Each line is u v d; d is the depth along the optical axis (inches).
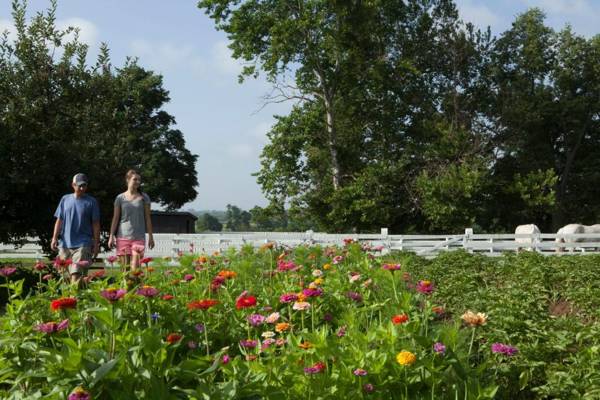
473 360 230.8
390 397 169.9
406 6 1391.5
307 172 1364.4
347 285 286.0
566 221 1657.2
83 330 193.8
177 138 2091.5
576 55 1649.9
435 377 171.3
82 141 576.1
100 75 597.9
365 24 1238.3
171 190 2027.6
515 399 206.8
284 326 190.4
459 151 1296.8
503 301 287.0
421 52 1425.9
